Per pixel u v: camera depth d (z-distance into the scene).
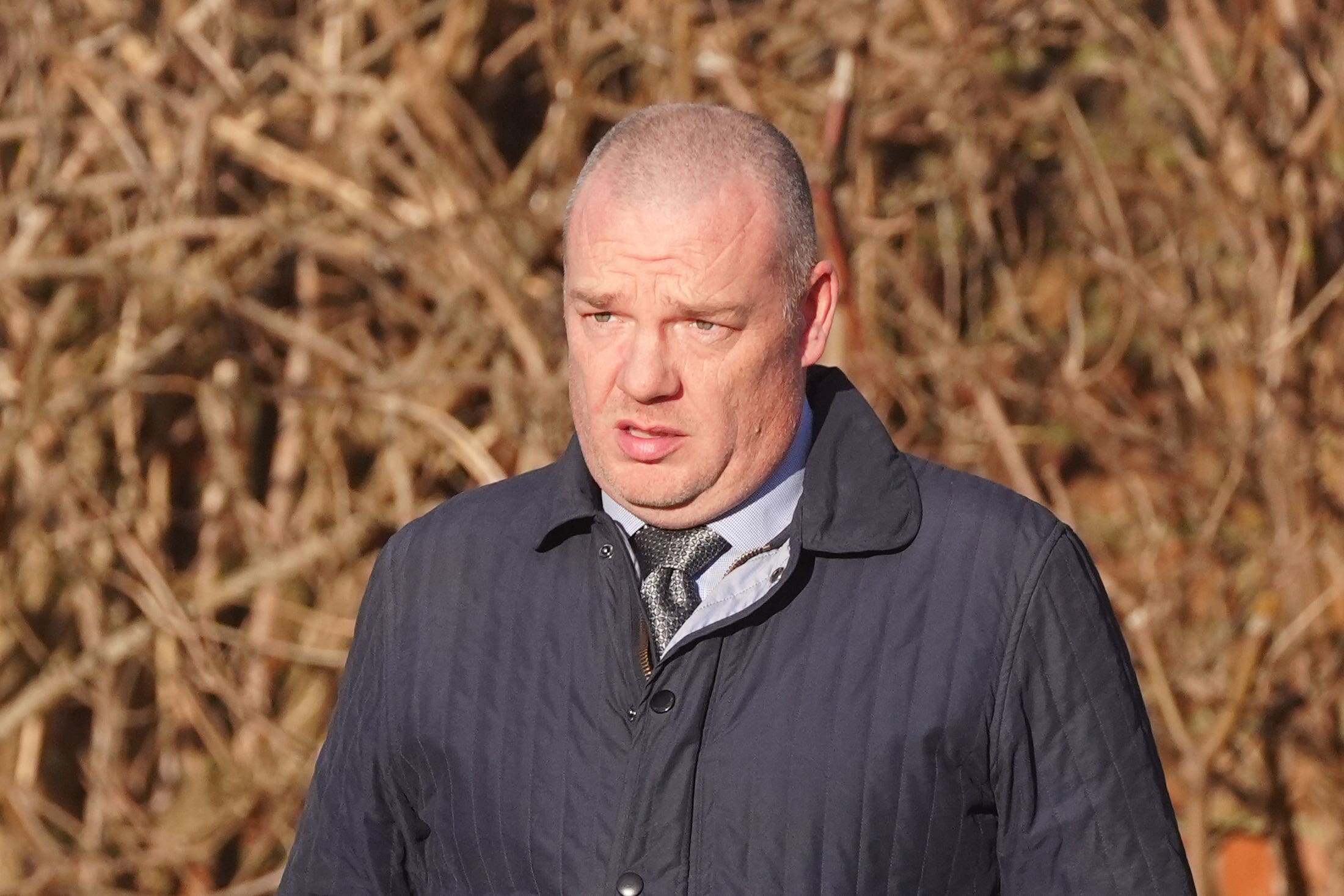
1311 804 16.50
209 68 17.44
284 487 17.34
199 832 16.61
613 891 6.21
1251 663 15.66
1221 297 17.52
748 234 5.98
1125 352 18.81
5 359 17.09
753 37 18.12
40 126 17.14
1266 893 16.48
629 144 6.08
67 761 17.89
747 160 6.05
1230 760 16.41
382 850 6.96
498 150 18.88
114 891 16.59
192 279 16.33
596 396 6.16
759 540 6.45
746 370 6.09
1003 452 16.80
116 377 16.77
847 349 16.12
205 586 16.91
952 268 18.28
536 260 17.27
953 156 18.34
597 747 6.42
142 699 17.59
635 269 5.95
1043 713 6.29
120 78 17.05
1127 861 6.25
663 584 6.47
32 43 17.08
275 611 17.16
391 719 6.86
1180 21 17.48
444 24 18.47
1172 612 16.70
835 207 15.67
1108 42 17.80
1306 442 16.89
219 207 17.89
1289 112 17.33
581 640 6.60
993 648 6.28
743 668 6.34
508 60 18.59
